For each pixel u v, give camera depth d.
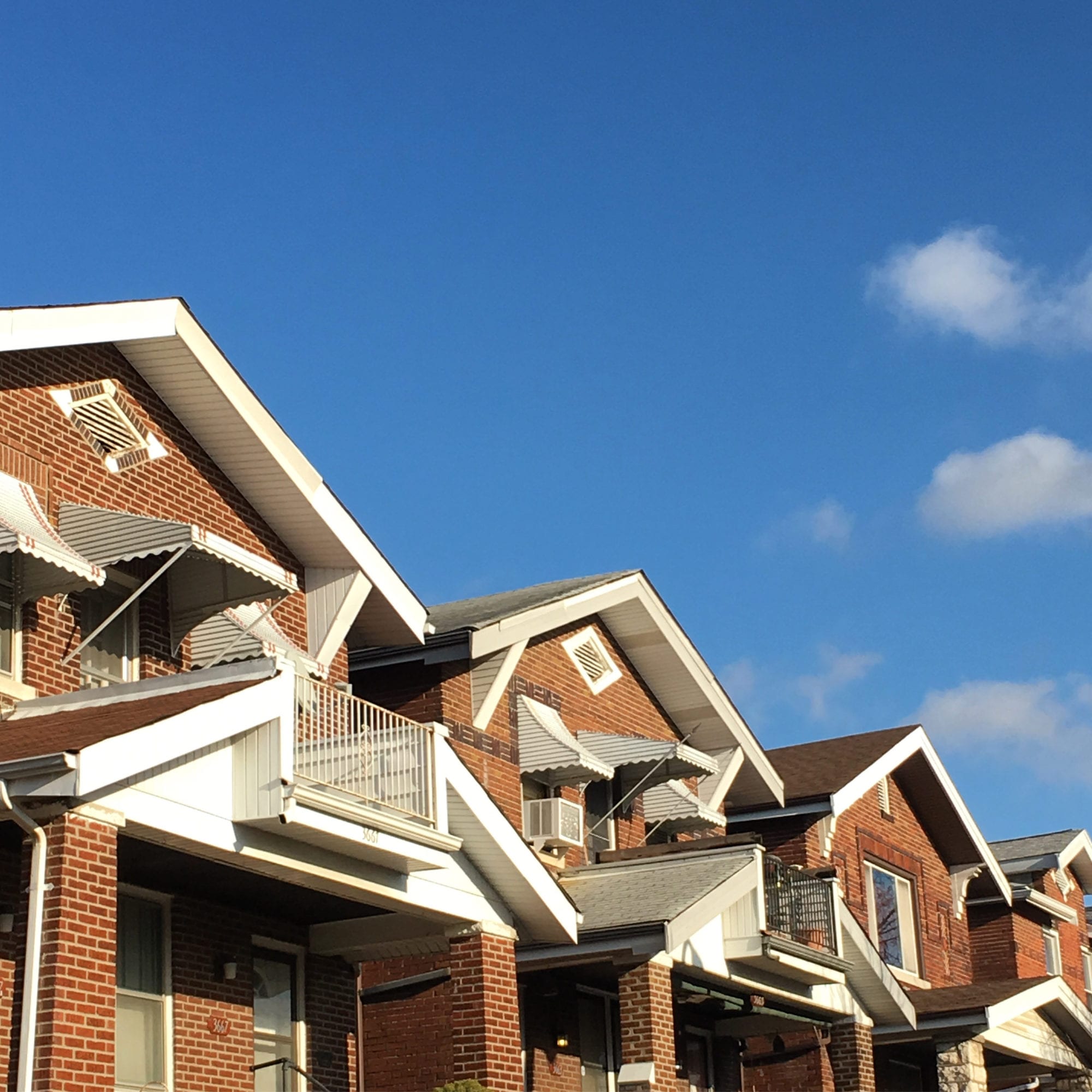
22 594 16.20
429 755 17.02
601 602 25.16
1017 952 37.59
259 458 19.23
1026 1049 29.69
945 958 34.81
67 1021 12.57
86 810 13.18
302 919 18.62
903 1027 26.91
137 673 17.48
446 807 17.06
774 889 23.25
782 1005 24.66
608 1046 23.48
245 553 16.95
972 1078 26.88
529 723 23.92
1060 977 30.27
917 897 34.19
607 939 19.95
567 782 24.14
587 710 25.81
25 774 12.72
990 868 36.41
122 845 15.09
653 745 24.77
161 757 13.55
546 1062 21.89
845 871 31.33
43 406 17.05
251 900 17.64
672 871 22.55
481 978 17.77
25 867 13.03
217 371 18.41
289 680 15.19
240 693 14.59
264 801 14.78
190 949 17.11
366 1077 20.84
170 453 18.67
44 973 12.64
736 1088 26.30
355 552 20.28
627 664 27.31
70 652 16.64
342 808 15.34
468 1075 17.47
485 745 22.81
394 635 21.66
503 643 22.64
